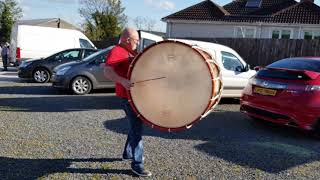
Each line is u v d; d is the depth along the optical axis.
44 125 7.08
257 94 7.21
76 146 5.77
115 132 6.70
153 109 4.23
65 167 4.87
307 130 6.63
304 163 5.38
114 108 9.12
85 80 11.61
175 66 4.12
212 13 30.17
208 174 4.82
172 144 6.08
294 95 6.58
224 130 7.19
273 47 16.83
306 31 26.81
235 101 10.70
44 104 9.48
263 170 5.04
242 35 28.62
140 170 4.63
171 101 4.16
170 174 4.77
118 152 5.52
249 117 8.12
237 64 10.05
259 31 28.11
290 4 29.58
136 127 4.59
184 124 4.15
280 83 6.81
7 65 21.41
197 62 4.06
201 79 4.05
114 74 4.37
